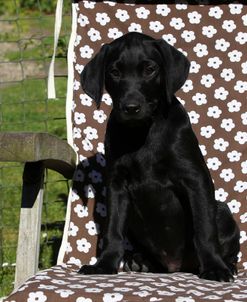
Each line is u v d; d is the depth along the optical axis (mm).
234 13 5316
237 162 5109
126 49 4426
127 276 4180
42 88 11648
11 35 13273
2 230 6504
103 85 4496
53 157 4297
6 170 8695
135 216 4730
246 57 5250
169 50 4457
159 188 4566
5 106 10648
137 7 5328
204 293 3781
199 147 4832
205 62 5250
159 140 4504
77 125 5133
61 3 5129
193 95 5199
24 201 4258
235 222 4789
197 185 4469
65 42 6840
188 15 5316
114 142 4586
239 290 3857
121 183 4633
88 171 5070
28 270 4230
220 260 4297
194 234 4410
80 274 4277
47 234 6203
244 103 5184
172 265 4777
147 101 4379
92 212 5023
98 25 5297
